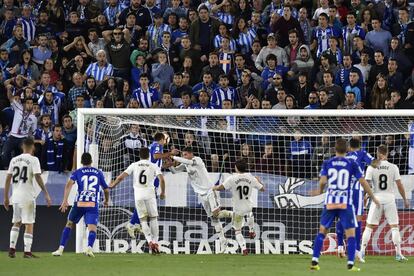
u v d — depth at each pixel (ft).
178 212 185.06
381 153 164.04
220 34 228.63
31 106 205.36
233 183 173.99
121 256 168.14
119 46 225.56
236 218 174.60
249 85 215.51
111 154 188.03
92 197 160.35
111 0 245.45
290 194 186.60
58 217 188.24
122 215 185.06
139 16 236.63
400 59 221.05
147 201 169.78
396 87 214.28
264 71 218.38
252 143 190.39
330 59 216.74
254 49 227.20
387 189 163.12
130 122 188.03
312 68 218.79
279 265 147.74
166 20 238.89
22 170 157.99
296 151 188.75
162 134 175.73
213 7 239.30
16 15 244.83
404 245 181.68
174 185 185.47
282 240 184.44
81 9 243.40
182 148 192.95
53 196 190.08
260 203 186.09
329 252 181.16
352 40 225.76
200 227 184.96
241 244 175.22
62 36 235.61
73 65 226.38
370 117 189.57
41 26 239.09
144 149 170.30
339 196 133.49
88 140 185.57
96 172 161.27
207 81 214.90
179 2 240.94
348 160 134.00
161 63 221.46
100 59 222.07
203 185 178.40
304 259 164.76
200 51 226.99
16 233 160.04
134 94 212.64
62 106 214.69
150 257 166.50
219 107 211.00
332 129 190.39
